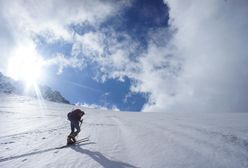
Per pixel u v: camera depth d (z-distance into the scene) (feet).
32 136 40.52
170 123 56.34
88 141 34.17
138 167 19.67
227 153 22.89
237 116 72.23
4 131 47.14
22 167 20.74
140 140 32.86
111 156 23.85
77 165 20.80
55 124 65.72
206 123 50.88
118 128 51.75
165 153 24.08
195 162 20.43
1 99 279.90
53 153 26.14
